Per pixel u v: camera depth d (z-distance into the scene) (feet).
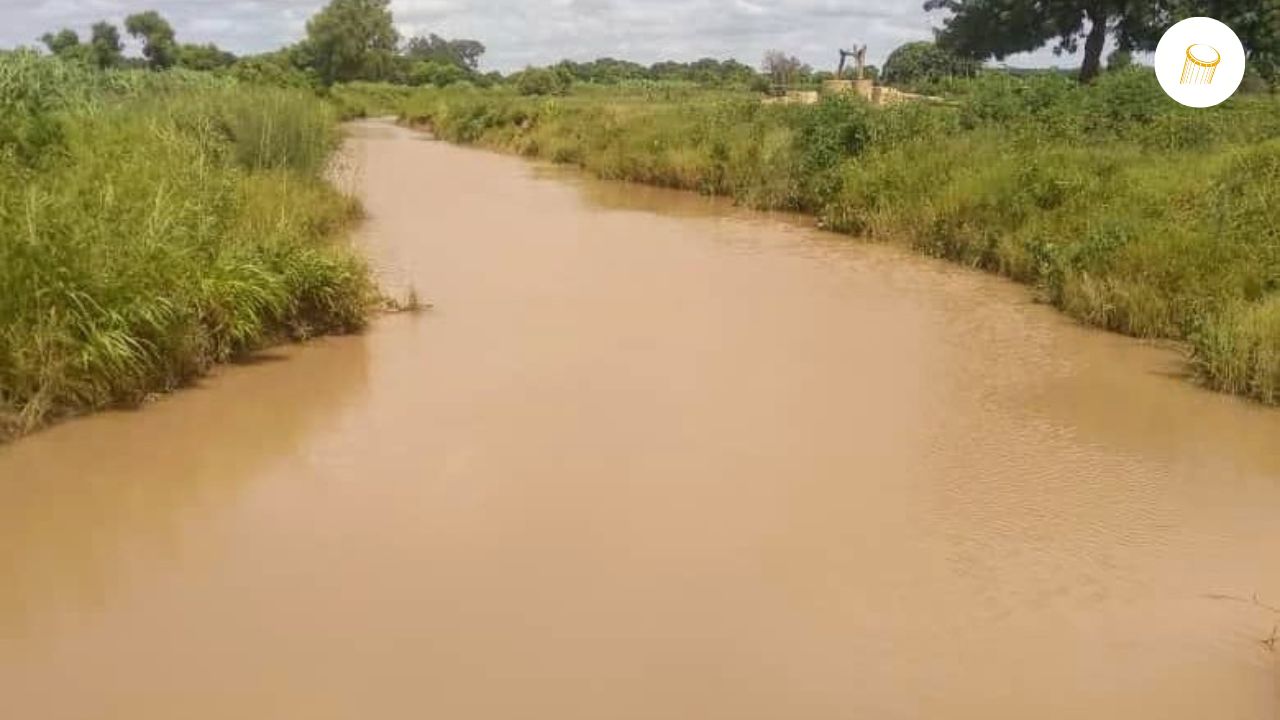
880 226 46.80
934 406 24.26
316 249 30.99
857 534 17.69
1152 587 16.21
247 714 12.76
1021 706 13.14
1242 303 28.37
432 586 15.75
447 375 25.73
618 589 15.70
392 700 13.03
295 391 24.48
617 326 30.53
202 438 21.58
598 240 45.34
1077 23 109.70
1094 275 33.32
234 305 26.68
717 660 13.96
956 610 15.37
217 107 51.80
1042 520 18.43
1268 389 24.95
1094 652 14.37
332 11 221.46
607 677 13.55
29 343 22.04
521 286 35.50
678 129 73.26
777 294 35.35
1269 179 37.76
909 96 85.71
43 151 32.71
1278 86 88.38
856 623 14.94
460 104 119.14
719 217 53.67
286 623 14.75
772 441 21.74
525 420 22.66
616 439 21.61
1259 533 18.13
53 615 14.98
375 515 18.10
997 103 61.16
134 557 16.66
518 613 15.02
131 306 23.49
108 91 64.95
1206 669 14.02
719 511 18.39
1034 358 28.50
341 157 80.69
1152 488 19.97
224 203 31.24
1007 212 41.57
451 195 60.39
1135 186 40.27
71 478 19.60
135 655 13.99
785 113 69.92
